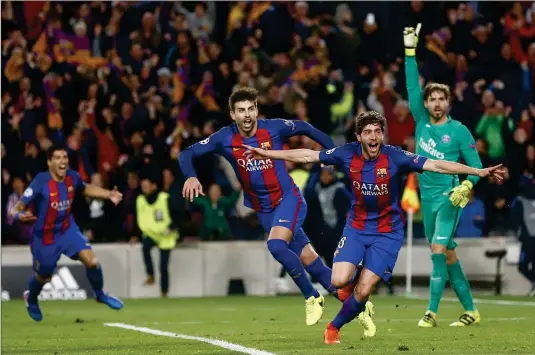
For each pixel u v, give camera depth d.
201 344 22.12
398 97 51.25
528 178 45.50
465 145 27.31
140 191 47.00
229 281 47.56
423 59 53.91
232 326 28.81
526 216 45.16
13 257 45.47
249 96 23.48
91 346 22.58
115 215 47.34
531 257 45.22
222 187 48.22
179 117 50.91
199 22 55.44
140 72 52.94
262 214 24.62
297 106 49.97
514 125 51.62
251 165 24.00
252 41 53.75
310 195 44.78
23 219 30.67
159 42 53.91
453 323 27.81
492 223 46.75
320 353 19.16
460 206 26.56
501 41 53.91
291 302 42.34
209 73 52.66
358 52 54.09
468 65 53.81
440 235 27.27
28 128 49.28
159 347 21.64
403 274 46.56
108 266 46.47
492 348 20.36
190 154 23.97
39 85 51.12
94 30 54.62
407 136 49.62
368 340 22.56
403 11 55.25
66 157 31.70
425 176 27.58
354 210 21.42
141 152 48.59
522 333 24.67
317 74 52.16
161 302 42.97
